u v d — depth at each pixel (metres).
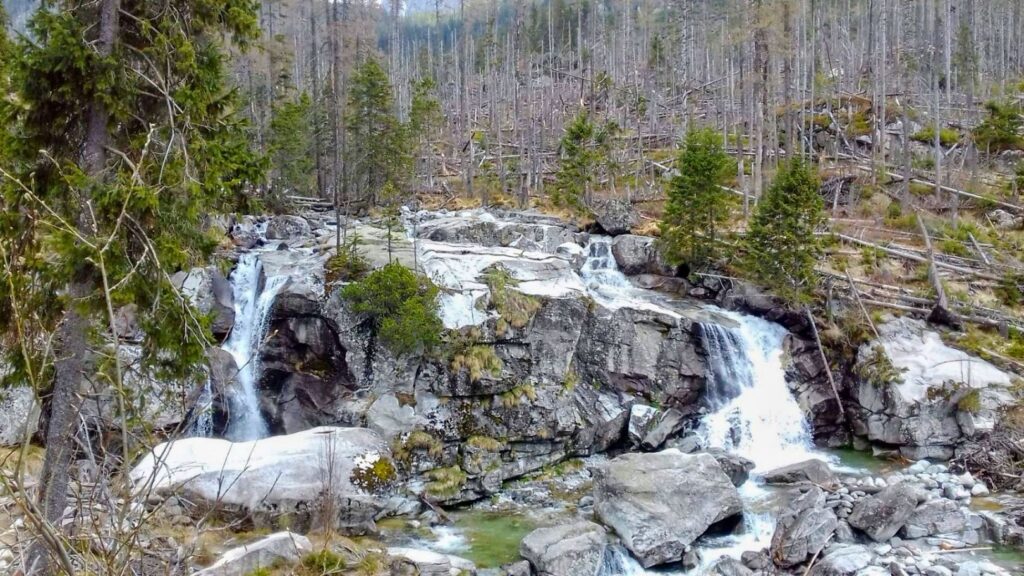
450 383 23.33
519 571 16.67
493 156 56.88
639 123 50.47
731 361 27.31
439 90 73.62
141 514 5.73
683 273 33.16
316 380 24.34
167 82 12.53
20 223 11.44
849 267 31.42
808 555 17.47
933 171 42.09
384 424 22.31
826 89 51.78
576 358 26.12
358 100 42.03
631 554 17.81
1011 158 41.75
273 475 17.78
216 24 13.31
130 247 12.41
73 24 11.79
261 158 13.79
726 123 53.78
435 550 18.16
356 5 56.34
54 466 7.15
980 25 65.19
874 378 25.86
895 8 56.44
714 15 72.00
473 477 22.19
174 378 13.24
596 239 36.16
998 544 17.97
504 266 27.89
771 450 26.11
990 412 23.91
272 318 25.28
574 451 24.61
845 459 25.22
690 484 19.02
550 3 87.50
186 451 18.25
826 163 45.12
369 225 36.59
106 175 12.27
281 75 50.69
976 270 30.86
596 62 74.81
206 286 26.28
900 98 50.66
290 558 14.52
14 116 11.90
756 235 28.52
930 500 19.36
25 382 12.76
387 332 22.84
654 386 26.42
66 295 11.77
